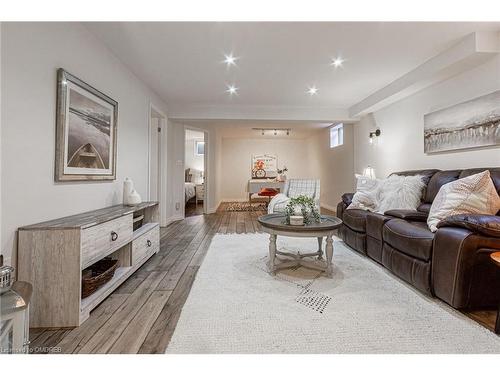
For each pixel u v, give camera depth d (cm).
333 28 227
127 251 234
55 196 184
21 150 155
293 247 331
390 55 279
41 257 156
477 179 197
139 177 348
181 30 231
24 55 156
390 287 211
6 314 108
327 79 352
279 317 166
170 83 367
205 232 425
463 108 274
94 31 230
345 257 291
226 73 331
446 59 264
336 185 645
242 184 898
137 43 253
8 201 147
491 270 166
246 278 230
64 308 157
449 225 181
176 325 157
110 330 153
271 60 293
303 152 902
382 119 433
